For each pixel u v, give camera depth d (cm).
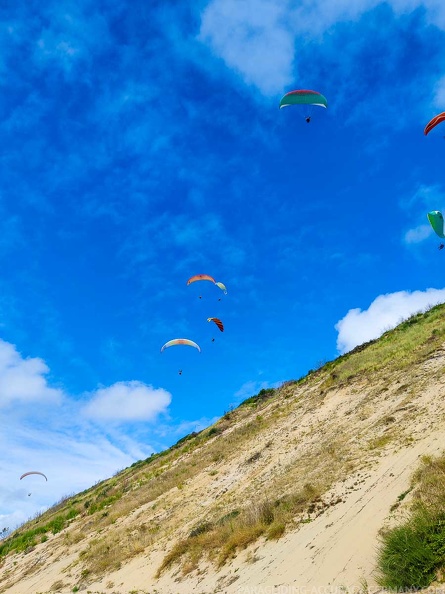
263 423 2675
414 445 1302
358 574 860
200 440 3219
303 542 1123
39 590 1994
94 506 2995
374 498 1122
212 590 1166
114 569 1809
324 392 2494
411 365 2083
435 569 748
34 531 3173
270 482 1758
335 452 1623
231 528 1459
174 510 2102
